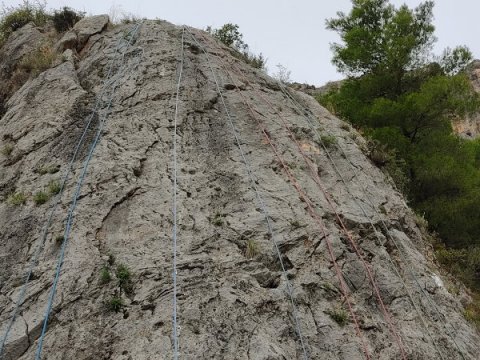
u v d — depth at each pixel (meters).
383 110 13.09
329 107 12.83
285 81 11.73
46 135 7.44
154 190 6.46
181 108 8.02
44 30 11.91
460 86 12.62
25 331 4.82
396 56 14.09
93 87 8.53
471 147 13.94
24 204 6.32
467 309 7.79
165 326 4.85
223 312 5.11
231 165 7.22
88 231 5.82
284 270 5.90
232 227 6.24
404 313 6.29
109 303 5.03
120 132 7.37
